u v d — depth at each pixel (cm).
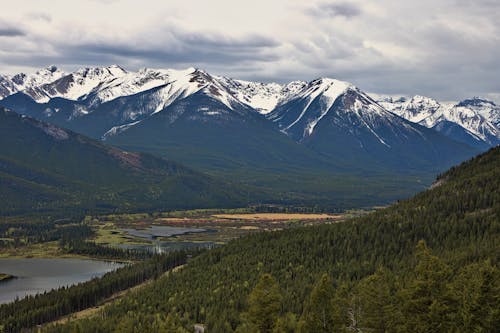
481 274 15488
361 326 18400
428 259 17150
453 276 19625
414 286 16550
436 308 15562
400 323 16812
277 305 19350
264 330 19188
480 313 15100
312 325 18000
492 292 15200
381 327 17550
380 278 19062
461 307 15725
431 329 15500
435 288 16250
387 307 17500
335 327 17900
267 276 19600
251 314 19425
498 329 14750
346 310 18975
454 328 15188
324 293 18200
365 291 18338
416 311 16212
